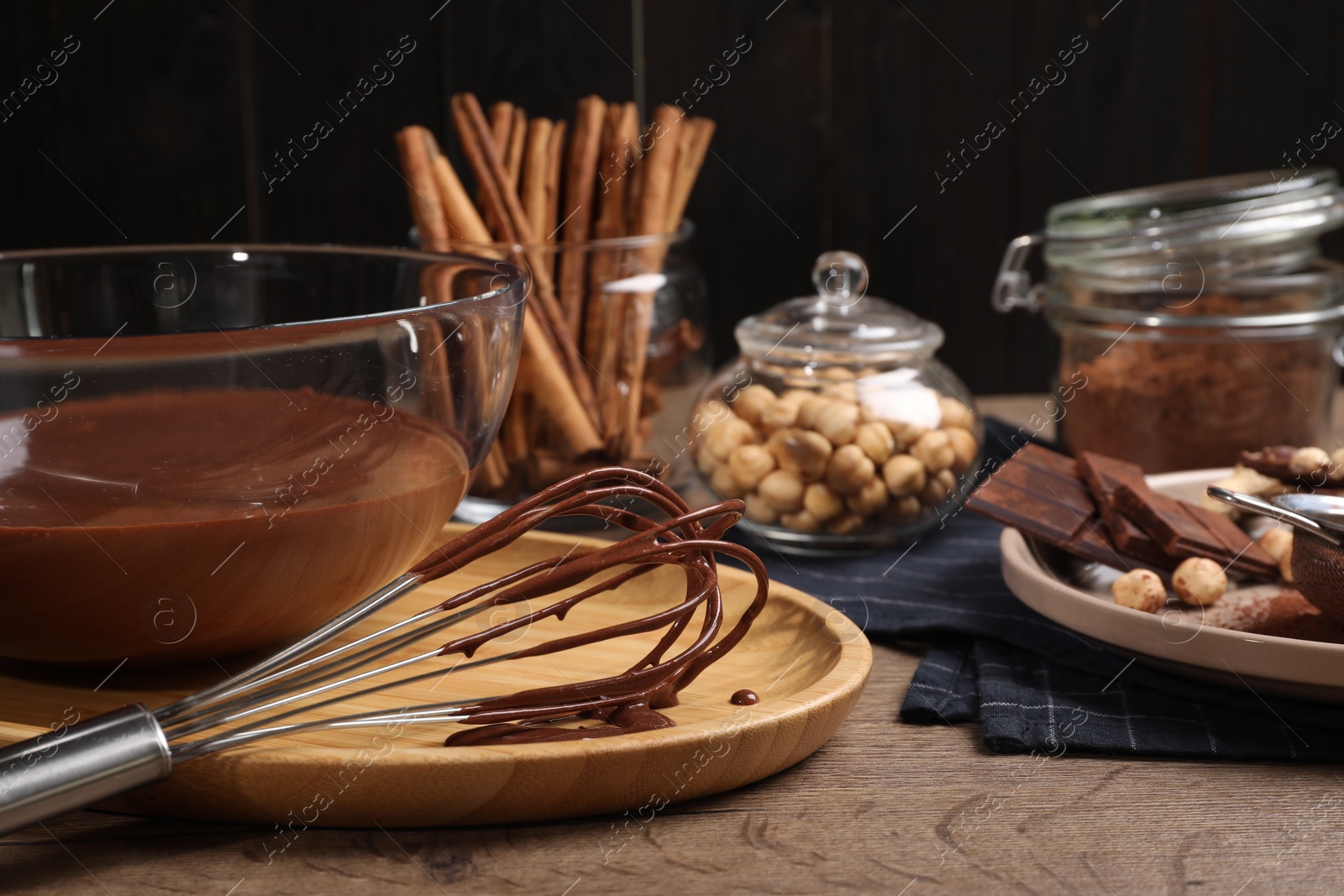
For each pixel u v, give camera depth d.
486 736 0.72
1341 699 0.74
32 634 0.73
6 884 0.69
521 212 0.93
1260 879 0.69
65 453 0.71
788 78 1.17
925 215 1.20
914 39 1.17
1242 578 0.83
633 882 0.69
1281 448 0.90
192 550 0.71
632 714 0.73
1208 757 0.74
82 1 1.11
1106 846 0.70
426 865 0.69
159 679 0.76
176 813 0.71
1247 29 1.19
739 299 1.20
